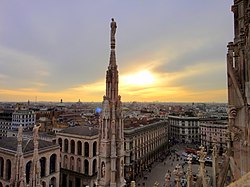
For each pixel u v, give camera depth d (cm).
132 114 19950
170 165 10644
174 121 18250
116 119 1480
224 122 14150
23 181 1847
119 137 1478
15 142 6262
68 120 15512
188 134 17462
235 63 862
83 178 7394
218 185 978
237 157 848
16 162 1914
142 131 10194
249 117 779
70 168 7738
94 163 7469
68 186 7750
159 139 12800
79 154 7594
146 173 9375
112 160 1416
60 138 8050
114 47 1507
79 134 7569
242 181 423
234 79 839
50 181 6394
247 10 770
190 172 1164
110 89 1479
